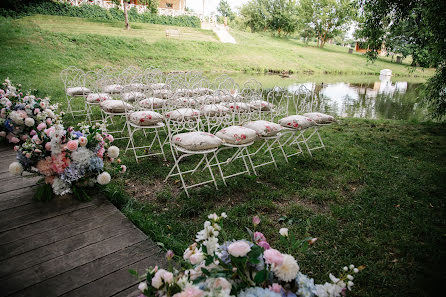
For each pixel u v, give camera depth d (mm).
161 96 4637
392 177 3418
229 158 3736
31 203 2324
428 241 2244
